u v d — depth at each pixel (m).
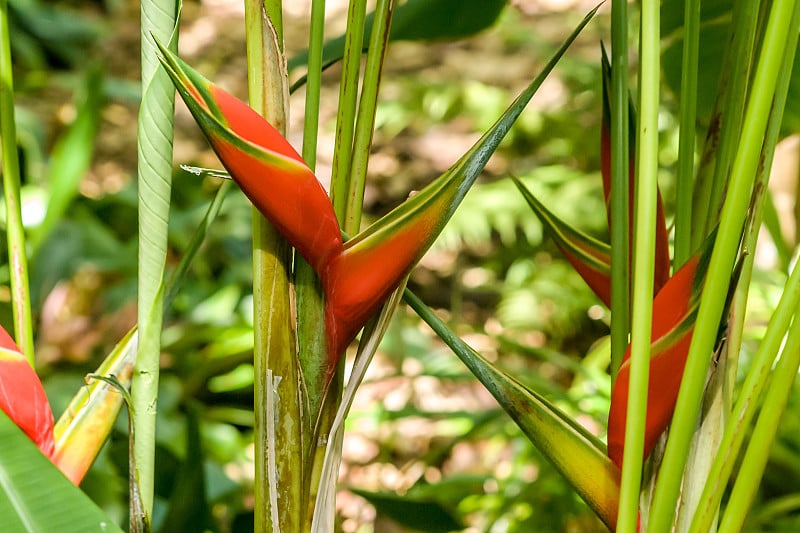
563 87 4.32
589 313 3.32
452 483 1.87
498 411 1.79
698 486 1.02
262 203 0.97
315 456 1.03
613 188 1.05
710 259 0.98
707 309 0.96
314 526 1.02
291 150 0.97
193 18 6.00
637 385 0.96
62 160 2.24
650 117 0.95
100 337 3.05
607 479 1.01
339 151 1.02
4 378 1.00
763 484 2.01
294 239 0.98
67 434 1.04
